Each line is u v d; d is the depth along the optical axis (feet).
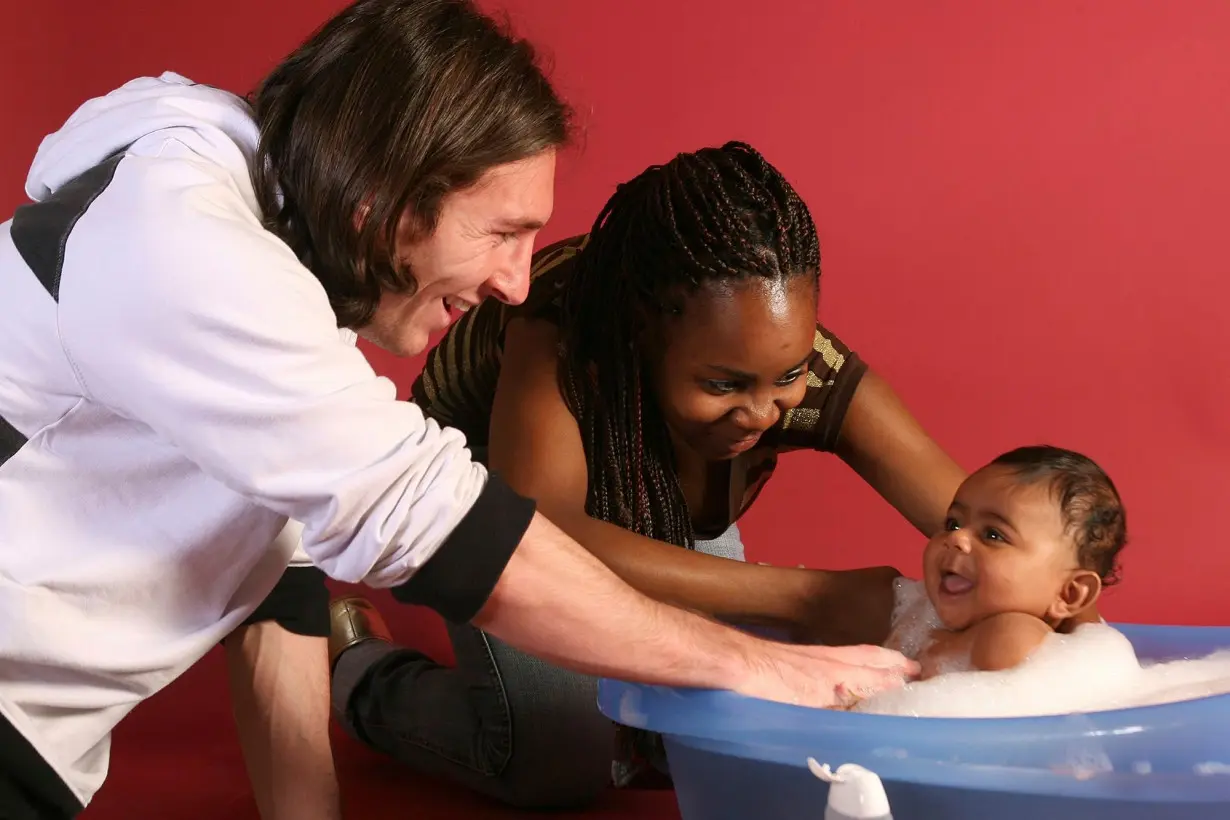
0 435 3.19
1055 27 8.62
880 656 4.20
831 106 8.81
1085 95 8.59
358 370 3.07
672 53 8.94
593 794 5.37
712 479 5.11
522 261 3.40
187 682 6.73
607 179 8.96
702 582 4.51
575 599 3.24
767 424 4.39
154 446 3.22
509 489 3.22
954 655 4.45
